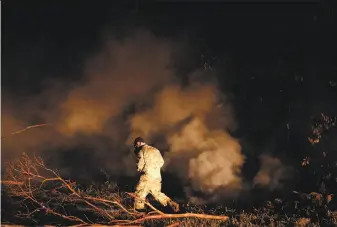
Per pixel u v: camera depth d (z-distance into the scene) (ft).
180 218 34.88
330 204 36.29
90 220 34.81
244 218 34.53
